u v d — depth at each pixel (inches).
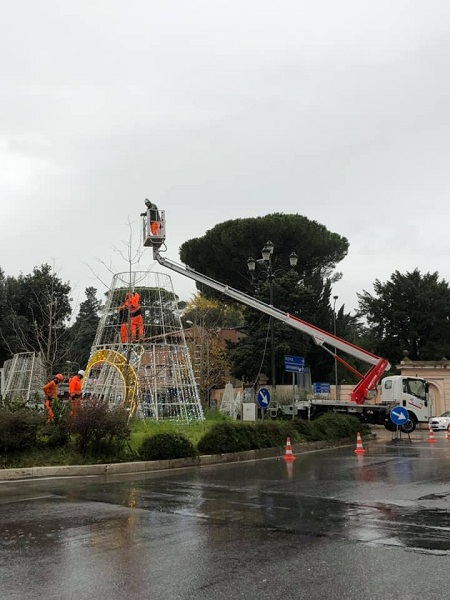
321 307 1611.7
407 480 441.1
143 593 184.7
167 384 904.9
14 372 923.4
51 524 282.2
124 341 856.9
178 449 555.8
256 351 1473.9
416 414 1091.3
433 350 1957.4
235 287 1739.7
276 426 707.4
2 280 1660.9
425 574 201.8
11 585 192.5
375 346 2023.9
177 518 296.5
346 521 288.2
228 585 191.8
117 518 296.5
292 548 236.2
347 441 868.6
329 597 180.2
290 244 1633.9
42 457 505.0
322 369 1647.4
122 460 529.3
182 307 1827.0
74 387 682.8
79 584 193.5
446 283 2049.7
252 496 368.2
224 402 1151.6
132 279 856.3
